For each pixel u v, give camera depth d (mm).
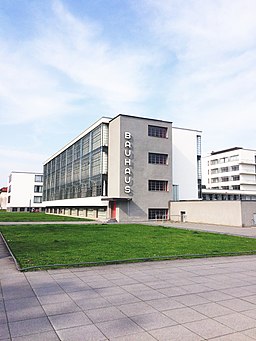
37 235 19938
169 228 26703
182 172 43531
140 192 37781
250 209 29562
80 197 47938
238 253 13016
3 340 4680
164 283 8141
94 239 17641
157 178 39125
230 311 6004
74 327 5188
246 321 5492
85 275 8945
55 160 68250
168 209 39500
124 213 36562
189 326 5254
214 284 8094
